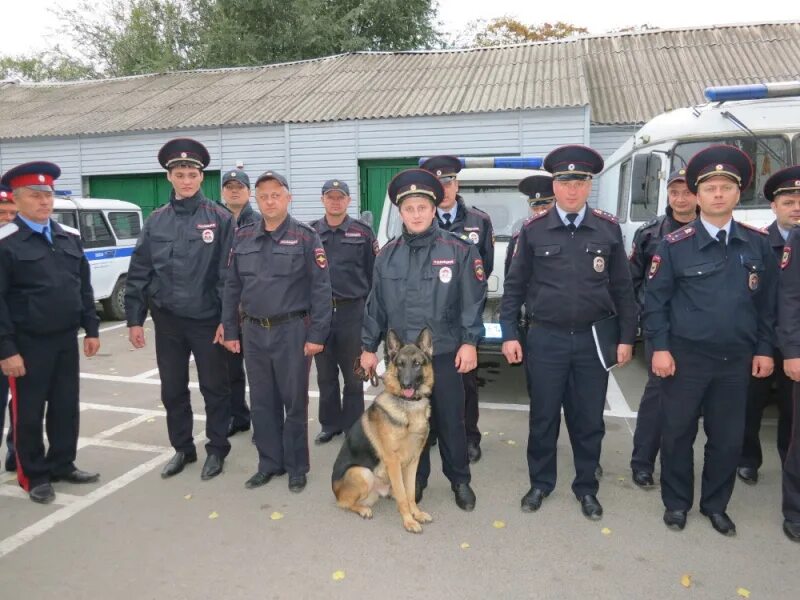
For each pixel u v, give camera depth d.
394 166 12.34
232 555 3.21
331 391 4.89
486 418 5.39
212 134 12.93
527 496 3.73
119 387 6.57
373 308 3.73
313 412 5.64
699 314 3.19
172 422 4.30
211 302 4.14
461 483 3.75
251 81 15.75
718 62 12.87
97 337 4.29
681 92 11.88
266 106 13.41
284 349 3.91
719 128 5.31
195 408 5.79
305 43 19.98
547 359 3.54
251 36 20.39
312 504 3.80
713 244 3.20
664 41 14.52
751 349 3.24
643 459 4.02
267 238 3.90
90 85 18.17
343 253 4.77
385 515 3.65
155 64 21.11
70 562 3.15
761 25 14.51
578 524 3.51
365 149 12.14
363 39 20.12
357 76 14.72
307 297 3.99
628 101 11.98
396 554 3.21
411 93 12.95
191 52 23.67
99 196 14.21
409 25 21.44
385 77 14.34
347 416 4.91
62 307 3.86
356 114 12.11
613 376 6.67
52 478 4.11
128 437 5.01
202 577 3.02
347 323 4.79
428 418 3.46
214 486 4.07
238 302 4.05
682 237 3.27
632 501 3.80
